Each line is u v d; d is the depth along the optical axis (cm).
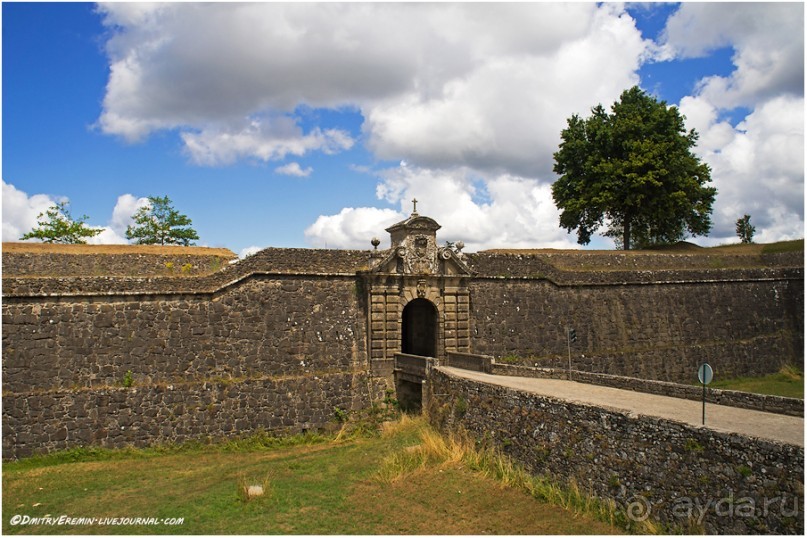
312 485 1895
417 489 1788
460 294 3212
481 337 3272
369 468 2048
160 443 2417
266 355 2722
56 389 2303
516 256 3475
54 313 2341
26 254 2898
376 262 2992
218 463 2241
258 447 2544
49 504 1738
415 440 2352
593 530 1401
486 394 2117
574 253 4091
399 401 2969
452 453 2053
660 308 3828
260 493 1783
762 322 4166
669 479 1359
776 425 1395
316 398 2766
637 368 3628
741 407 1650
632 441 1469
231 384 2588
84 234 4756
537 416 1809
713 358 3878
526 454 1828
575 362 3434
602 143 4859
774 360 4103
